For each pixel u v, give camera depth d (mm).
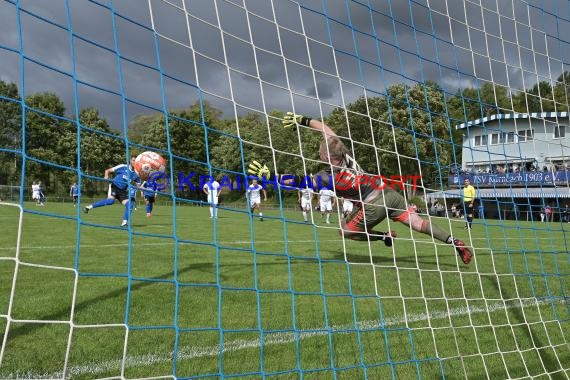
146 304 4082
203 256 7047
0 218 14375
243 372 2850
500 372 3197
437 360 3203
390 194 5527
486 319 4254
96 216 16438
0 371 2613
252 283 5145
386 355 3289
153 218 16406
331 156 5195
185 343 3244
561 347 3715
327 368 2988
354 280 5527
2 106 13109
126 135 2559
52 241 8539
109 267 5836
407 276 5887
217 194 9344
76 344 3100
